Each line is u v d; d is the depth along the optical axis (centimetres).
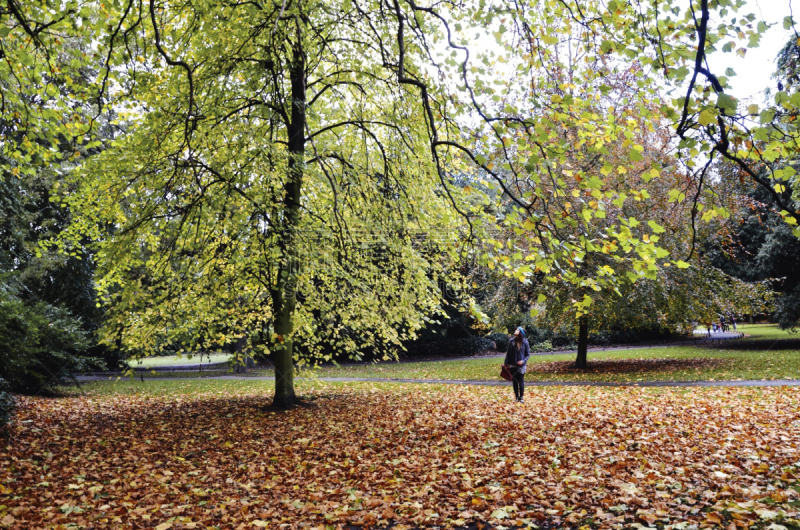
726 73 351
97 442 780
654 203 1328
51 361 1345
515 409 950
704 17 278
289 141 1004
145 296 880
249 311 1114
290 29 824
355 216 947
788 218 322
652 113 453
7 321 1075
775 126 296
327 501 485
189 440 789
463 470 558
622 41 457
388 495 493
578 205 748
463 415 905
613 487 465
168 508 477
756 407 823
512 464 568
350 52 1017
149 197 858
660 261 1375
